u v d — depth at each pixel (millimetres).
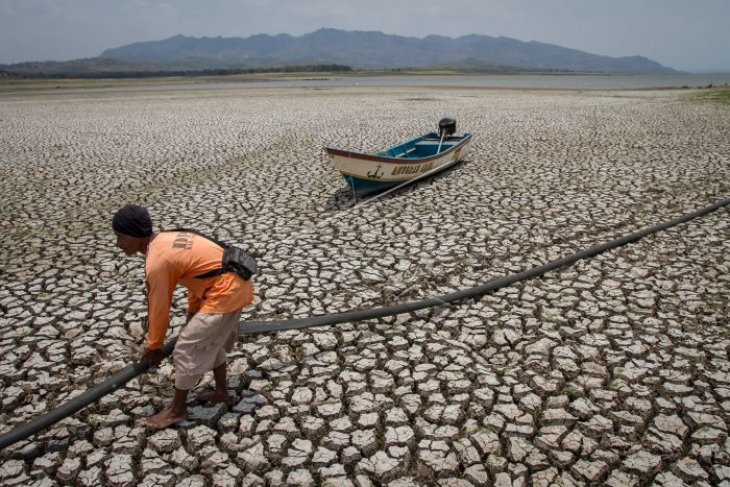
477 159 13367
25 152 14789
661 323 5301
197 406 4133
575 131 17703
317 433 3873
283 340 5082
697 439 3750
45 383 4465
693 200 9445
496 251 7223
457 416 4027
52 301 5855
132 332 5250
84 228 8312
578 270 6578
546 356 4789
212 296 3498
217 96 39375
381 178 9711
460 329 5266
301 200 9789
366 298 5938
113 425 3947
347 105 28969
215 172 12109
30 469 3551
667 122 19641
